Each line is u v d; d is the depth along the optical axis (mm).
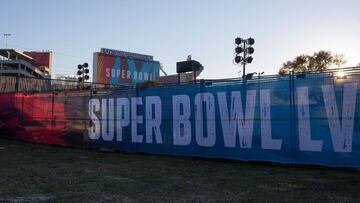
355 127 9859
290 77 10977
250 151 11719
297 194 7703
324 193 7738
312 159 10531
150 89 14391
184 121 13336
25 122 20500
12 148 17172
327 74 10320
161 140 14016
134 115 14914
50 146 18078
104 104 16047
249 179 9352
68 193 8047
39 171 10750
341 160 10055
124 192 8109
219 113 12438
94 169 11078
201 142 12891
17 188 8516
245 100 11859
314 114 10516
